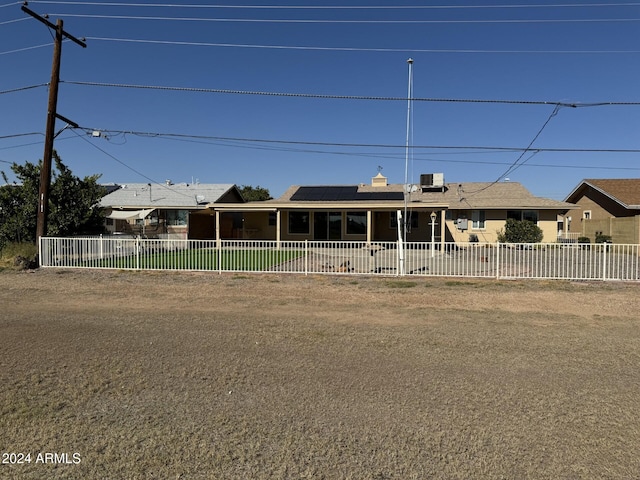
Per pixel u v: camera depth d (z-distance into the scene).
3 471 2.79
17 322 6.82
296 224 28.33
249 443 3.17
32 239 16.88
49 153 14.52
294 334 6.20
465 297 9.18
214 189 35.47
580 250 11.99
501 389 4.21
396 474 2.80
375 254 14.49
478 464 2.92
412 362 5.01
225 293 9.62
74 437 3.22
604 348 5.60
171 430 3.34
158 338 5.93
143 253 14.26
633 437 3.29
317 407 3.78
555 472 2.83
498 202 27.41
